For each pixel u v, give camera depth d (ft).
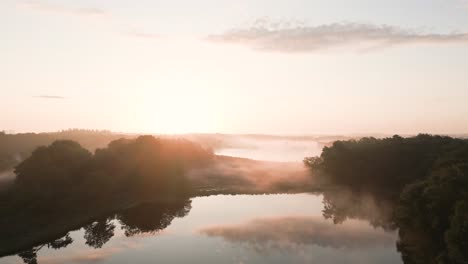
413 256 204.13
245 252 221.05
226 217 318.65
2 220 271.08
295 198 402.72
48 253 234.38
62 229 274.77
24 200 295.89
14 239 249.55
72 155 370.53
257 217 316.60
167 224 297.53
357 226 284.41
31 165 322.96
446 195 195.52
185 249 229.45
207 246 234.17
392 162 454.40
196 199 396.16
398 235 257.96
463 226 160.56
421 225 211.41
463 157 347.97
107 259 217.36
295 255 215.92
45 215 291.99
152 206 365.20
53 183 324.39
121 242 252.01
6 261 221.87
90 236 271.90
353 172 466.70
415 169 433.48
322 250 224.33
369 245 234.99
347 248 228.02
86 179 357.20
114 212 331.57
